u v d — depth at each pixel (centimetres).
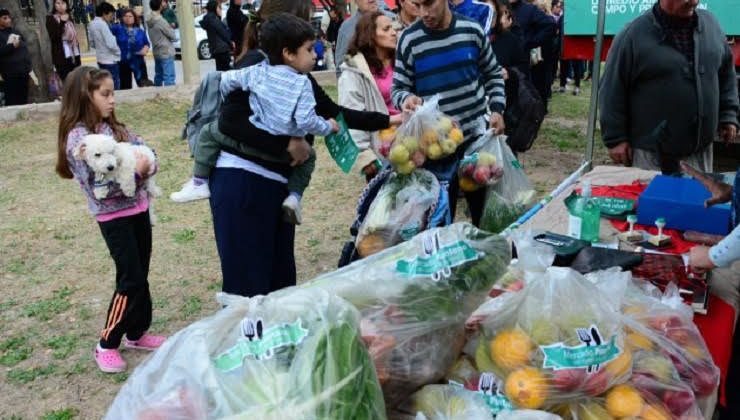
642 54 358
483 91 365
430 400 148
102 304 427
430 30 344
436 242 161
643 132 370
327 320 131
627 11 574
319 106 298
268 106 267
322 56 1430
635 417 143
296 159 284
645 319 170
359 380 126
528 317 151
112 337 342
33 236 549
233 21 1181
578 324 147
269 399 118
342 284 157
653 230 266
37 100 1205
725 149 677
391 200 320
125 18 1300
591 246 229
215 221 292
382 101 382
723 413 224
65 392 331
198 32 2039
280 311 134
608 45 599
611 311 155
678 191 274
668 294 195
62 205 632
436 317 154
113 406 129
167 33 1297
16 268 484
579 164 711
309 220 573
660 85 357
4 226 574
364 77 378
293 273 326
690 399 151
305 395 119
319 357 124
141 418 121
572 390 143
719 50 358
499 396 148
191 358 130
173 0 2236
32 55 1179
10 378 343
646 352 158
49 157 815
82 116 306
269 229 292
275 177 286
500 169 362
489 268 162
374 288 155
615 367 147
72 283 459
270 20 270
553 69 962
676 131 361
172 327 394
